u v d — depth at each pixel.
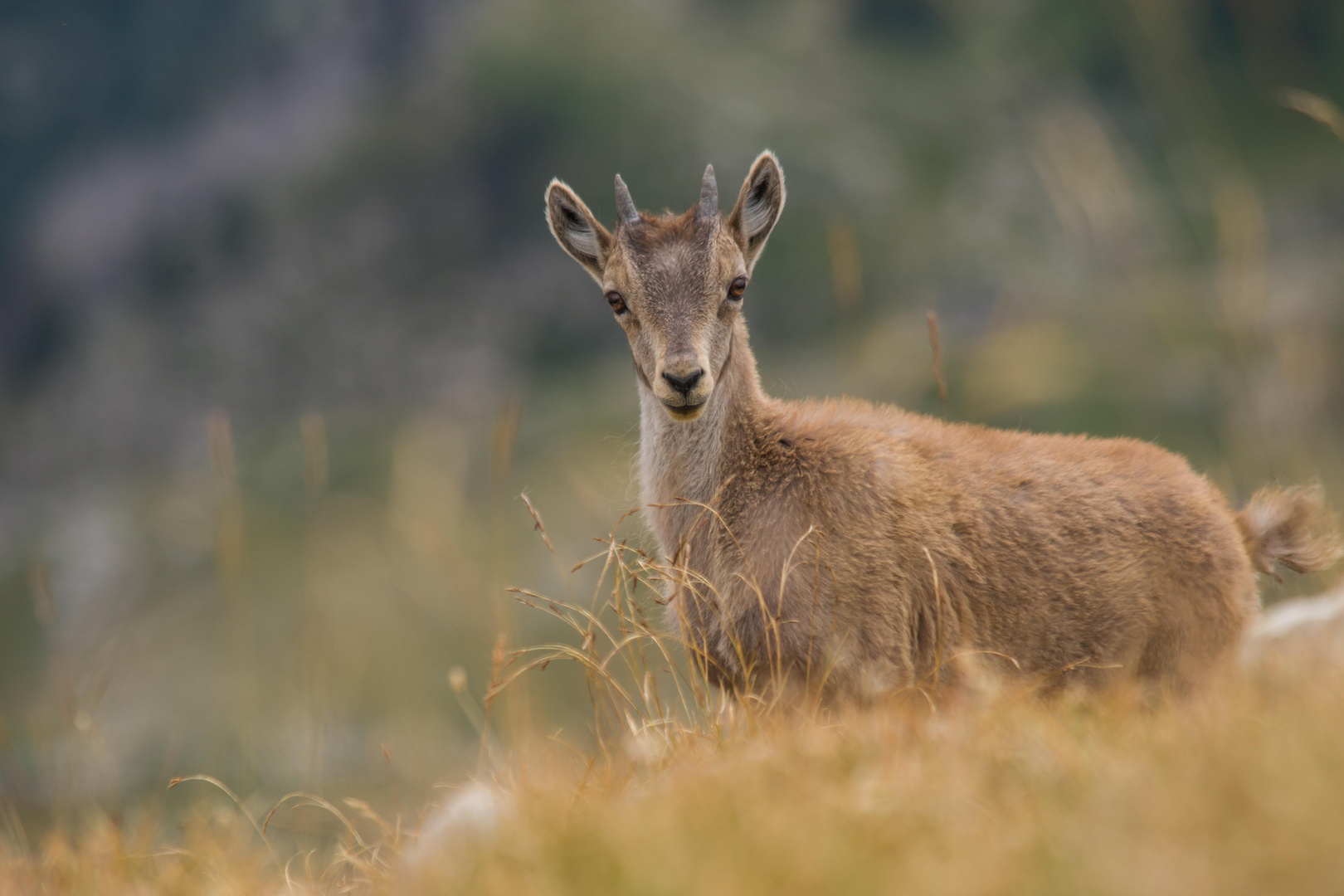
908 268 56.28
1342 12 54.88
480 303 66.44
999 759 6.66
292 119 84.19
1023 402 17.73
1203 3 57.78
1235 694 7.49
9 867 9.16
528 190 67.75
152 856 9.15
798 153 63.88
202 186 79.00
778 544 10.04
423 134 71.56
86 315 75.06
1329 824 4.98
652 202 63.31
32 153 93.19
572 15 75.25
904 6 76.06
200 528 45.44
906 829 5.85
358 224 69.94
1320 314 34.81
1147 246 45.00
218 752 20.73
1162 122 57.03
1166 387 35.44
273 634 31.78
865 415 10.95
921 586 10.05
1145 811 5.52
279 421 65.94
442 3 83.81
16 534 59.59
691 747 8.31
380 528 38.62
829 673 9.64
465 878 6.33
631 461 12.25
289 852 10.71
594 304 65.06
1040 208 59.38
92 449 68.06
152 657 32.50
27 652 41.47
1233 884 4.86
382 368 66.25
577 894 5.71
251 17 95.44
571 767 9.02
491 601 13.78
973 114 66.06
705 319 10.67
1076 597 10.37
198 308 71.62
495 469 13.90
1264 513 11.21
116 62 96.50
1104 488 10.71
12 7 98.44
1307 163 52.44
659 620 11.29
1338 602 10.95
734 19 78.81
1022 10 71.12
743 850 5.71
